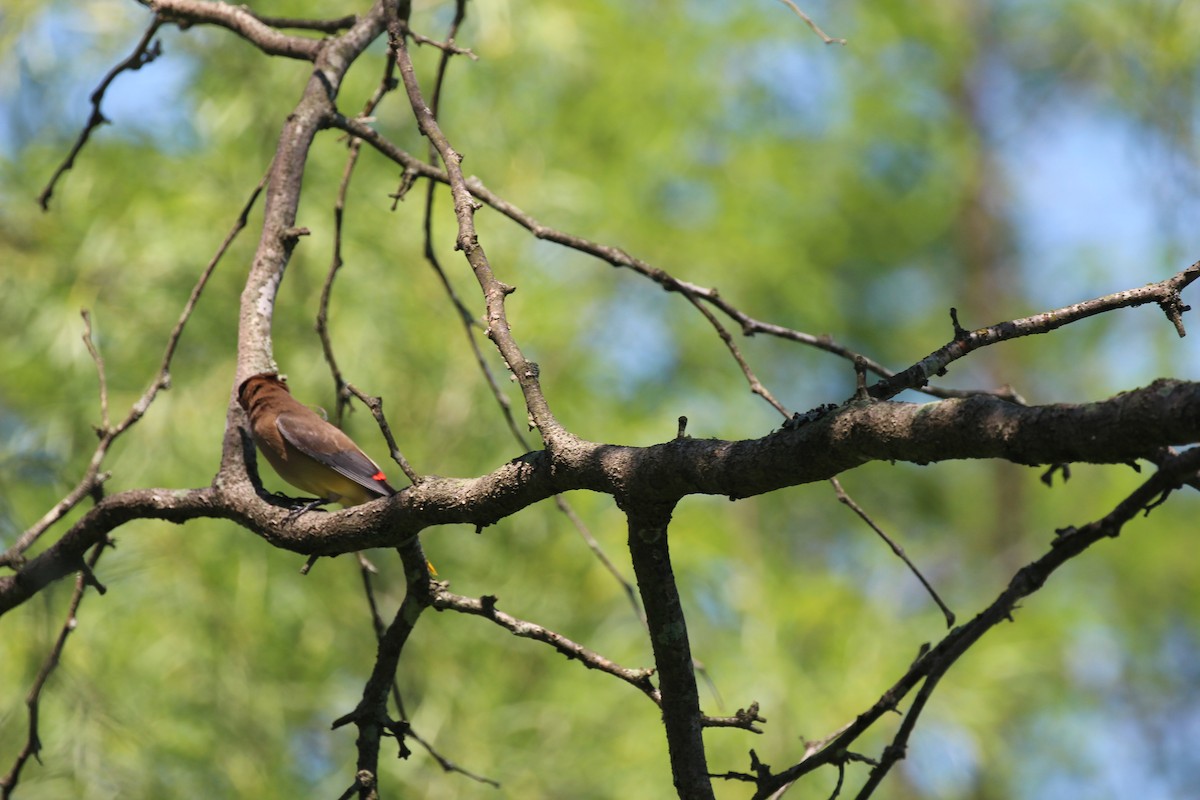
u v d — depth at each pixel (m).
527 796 13.34
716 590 15.78
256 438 7.25
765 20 20.02
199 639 12.62
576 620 14.54
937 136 24.80
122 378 13.01
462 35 14.28
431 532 14.28
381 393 13.47
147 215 13.26
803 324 21.64
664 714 4.94
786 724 14.42
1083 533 3.76
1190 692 22.98
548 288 14.89
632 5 19.62
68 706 11.02
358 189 13.81
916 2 24.64
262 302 7.39
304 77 13.57
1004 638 18.55
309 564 5.96
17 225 13.62
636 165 18.17
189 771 12.15
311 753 14.06
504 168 14.93
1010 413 3.63
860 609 17.41
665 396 17.83
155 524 12.88
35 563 7.02
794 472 4.14
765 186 20.73
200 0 8.52
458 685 13.77
